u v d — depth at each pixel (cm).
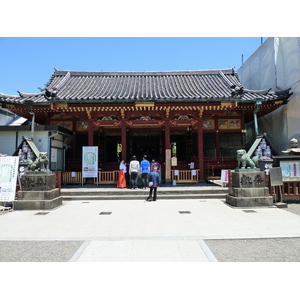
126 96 1427
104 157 1823
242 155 948
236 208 867
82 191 1112
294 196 983
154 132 1973
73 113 1445
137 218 734
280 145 1653
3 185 908
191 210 843
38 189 901
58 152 1493
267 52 1791
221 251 466
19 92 1583
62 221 704
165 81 1898
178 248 480
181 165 1755
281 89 1628
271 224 652
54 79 1964
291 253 454
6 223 685
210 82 1828
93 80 1925
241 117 1692
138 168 1234
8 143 1330
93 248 484
